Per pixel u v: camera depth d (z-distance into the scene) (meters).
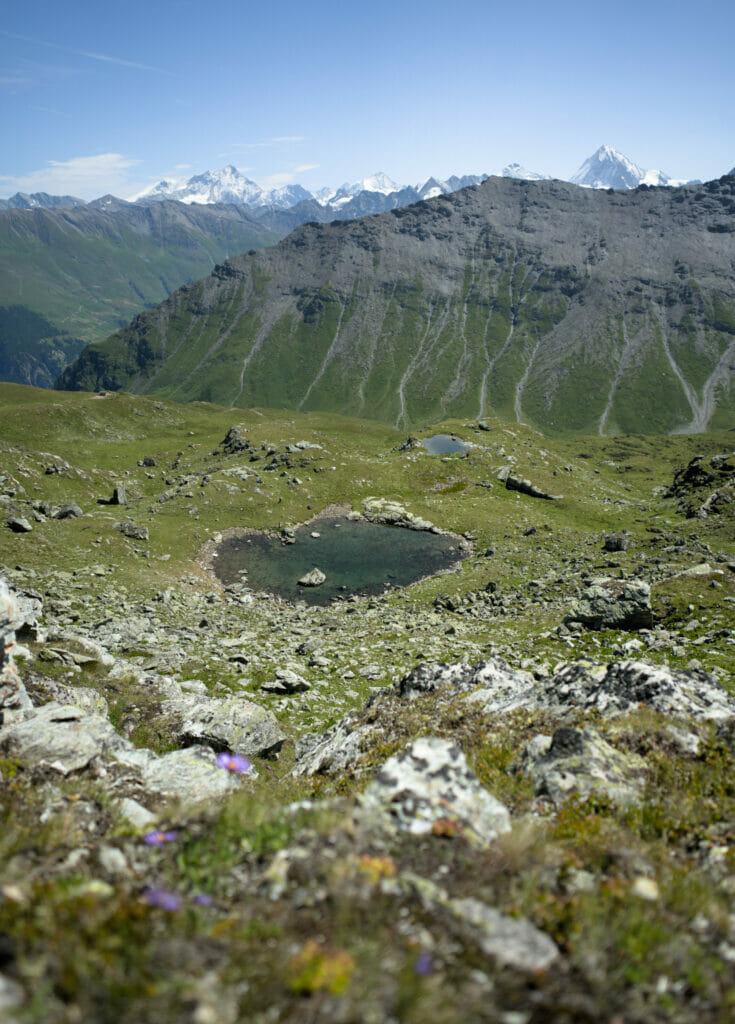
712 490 104.12
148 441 154.62
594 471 157.12
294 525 97.62
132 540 75.81
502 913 4.91
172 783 11.20
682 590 41.94
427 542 93.19
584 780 9.32
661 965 4.50
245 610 58.59
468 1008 3.67
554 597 58.16
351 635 45.81
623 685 13.02
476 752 11.99
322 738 18.73
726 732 10.61
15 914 4.18
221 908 4.75
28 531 65.62
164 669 30.55
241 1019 3.42
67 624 38.50
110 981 3.53
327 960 3.81
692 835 7.75
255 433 136.38
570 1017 3.82
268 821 6.30
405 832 6.04
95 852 5.81
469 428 162.62
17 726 11.25
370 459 132.62
